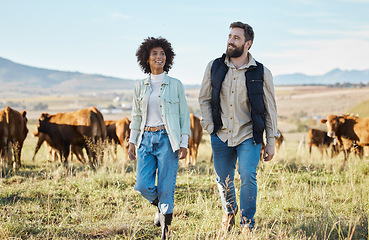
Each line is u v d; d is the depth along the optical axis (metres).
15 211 5.41
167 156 4.50
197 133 13.17
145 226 4.99
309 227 4.67
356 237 4.39
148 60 4.81
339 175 8.09
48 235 4.62
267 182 7.27
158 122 4.58
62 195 6.67
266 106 4.62
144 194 4.59
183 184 7.42
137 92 4.74
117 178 7.65
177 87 4.70
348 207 5.56
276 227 4.79
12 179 8.20
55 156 15.20
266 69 4.62
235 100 4.59
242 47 4.52
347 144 12.47
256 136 4.54
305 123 103.69
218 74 4.61
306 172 8.60
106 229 4.86
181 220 5.24
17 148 11.21
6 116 11.07
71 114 12.58
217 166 4.84
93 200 6.28
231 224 4.80
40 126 12.87
